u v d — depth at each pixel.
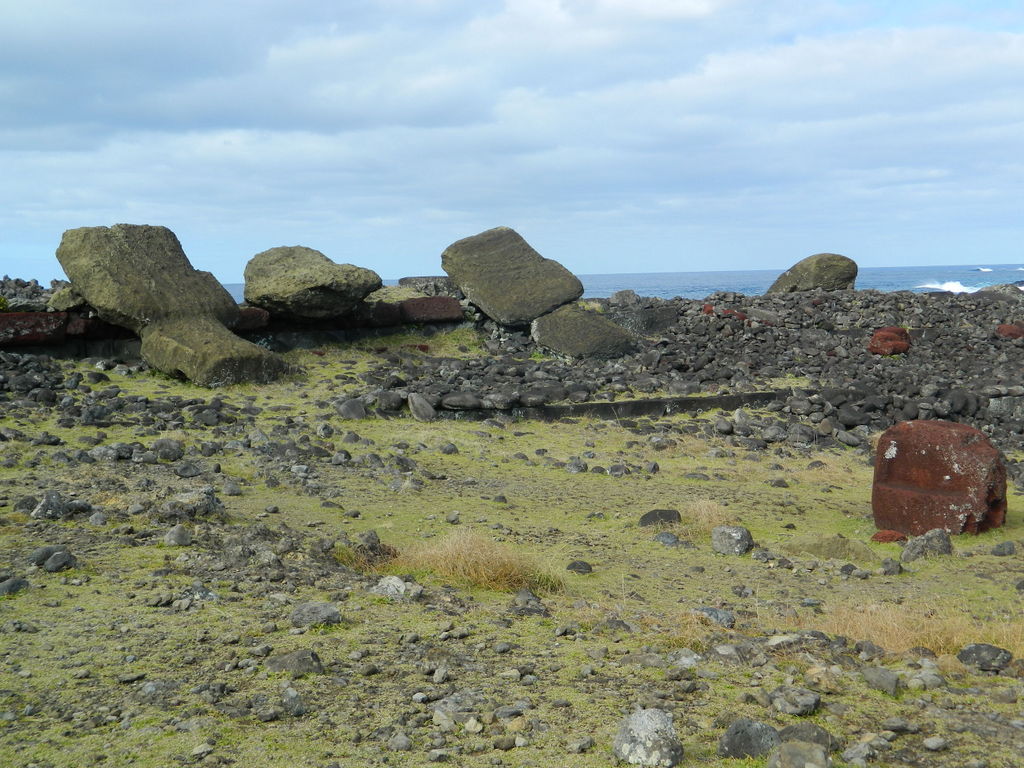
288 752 3.58
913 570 7.70
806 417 14.41
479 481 10.35
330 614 5.16
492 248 18.50
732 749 3.62
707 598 6.67
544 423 13.52
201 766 3.45
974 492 8.72
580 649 4.98
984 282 148.75
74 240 14.42
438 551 6.86
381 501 9.10
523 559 6.93
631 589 6.80
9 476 8.53
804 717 4.07
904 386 15.34
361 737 3.74
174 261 15.19
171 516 7.29
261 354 13.97
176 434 10.87
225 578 5.89
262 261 16.28
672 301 20.48
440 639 5.02
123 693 4.09
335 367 15.30
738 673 4.64
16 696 4.02
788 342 18.17
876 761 3.65
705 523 8.71
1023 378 16.11
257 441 10.97
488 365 16.05
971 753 3.75
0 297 14.34
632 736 3.58
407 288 18.83
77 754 3.51
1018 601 6.73
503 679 4.44
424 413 13.12
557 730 3.84
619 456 12.06
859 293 21.67
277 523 7.81
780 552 8.11
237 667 4.44
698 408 14.58
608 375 15.59
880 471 9.24
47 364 13.57
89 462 9.41
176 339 13.74
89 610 5.14
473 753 3.61
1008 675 4.94
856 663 5.02
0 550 6.20
